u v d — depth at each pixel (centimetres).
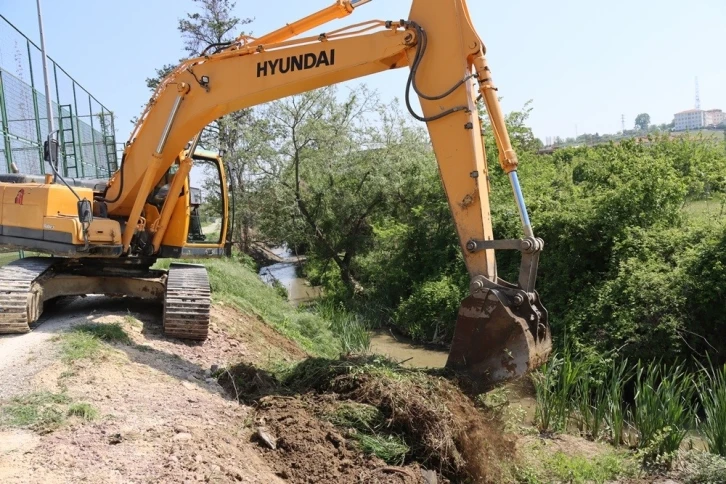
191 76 721
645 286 1029
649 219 1220
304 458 487
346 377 597
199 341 783
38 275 759
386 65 641
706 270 981
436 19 604
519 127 1995
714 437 704
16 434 438
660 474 661
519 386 916
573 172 1906
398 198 1980
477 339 570
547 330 569
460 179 593
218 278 1311
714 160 1797
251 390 632
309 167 2016
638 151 1603
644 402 754
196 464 411
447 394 547
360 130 2066
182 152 827
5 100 1171
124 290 848
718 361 938
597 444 746
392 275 1767
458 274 1582
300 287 2297
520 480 588
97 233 752
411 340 1494
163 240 852
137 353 680
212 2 2981
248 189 2114
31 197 778
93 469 390
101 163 2314
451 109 591
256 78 686
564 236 1255
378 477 470
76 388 537
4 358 616
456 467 512
